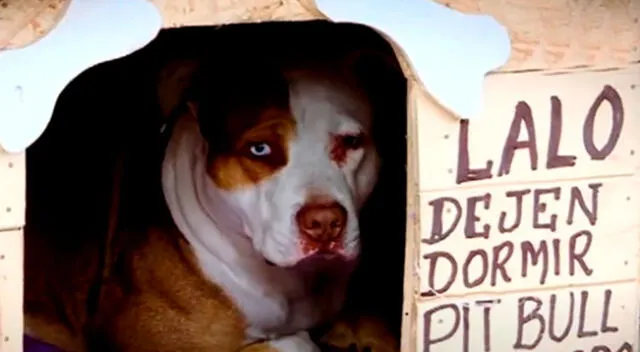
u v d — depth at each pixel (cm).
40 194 182
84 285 177
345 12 141
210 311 168
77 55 138
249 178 160
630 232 155
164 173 171
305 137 160
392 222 185
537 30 147
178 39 176
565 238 153
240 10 140
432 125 147
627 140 152
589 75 150
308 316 175
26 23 136
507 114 148
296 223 155
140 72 181
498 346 155
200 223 167
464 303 153
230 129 161
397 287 183
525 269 153
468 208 150
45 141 185
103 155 182
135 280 169
